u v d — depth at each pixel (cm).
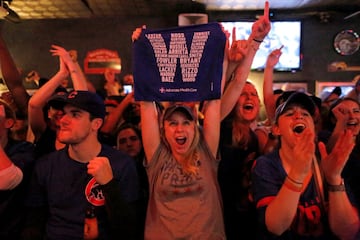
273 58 272
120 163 186
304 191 163
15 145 202
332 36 688
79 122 179
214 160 195
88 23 698
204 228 175
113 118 327
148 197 196
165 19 692
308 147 147
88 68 699
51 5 620
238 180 219
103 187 168
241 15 681
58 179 182
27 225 185
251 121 247
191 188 180
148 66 194
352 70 688
